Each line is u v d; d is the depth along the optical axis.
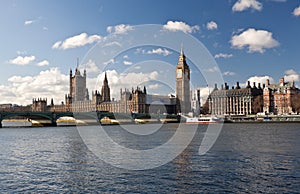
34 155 61.09
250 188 35.38
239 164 48.44
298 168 44.91
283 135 102.62
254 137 96.44
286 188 35.22
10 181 39.72
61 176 42.06
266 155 57.19
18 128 182.50
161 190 35.16
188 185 36.84
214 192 34.16
